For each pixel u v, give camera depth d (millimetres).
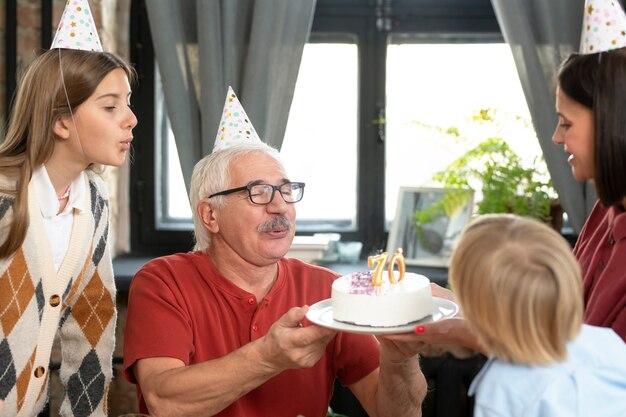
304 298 1740
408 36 2939
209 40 2592
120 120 1613
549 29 2582
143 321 1629
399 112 2957
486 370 1175
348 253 2871
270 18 2584
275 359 1425
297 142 2986
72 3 1640
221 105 2605
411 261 2838
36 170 1583
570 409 1104
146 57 2912
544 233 1146
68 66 1567
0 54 2703
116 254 2957
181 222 3029
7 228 1533
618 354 1177
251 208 1643
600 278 1368
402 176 2967
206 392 1470
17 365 1570
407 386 1641
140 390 1675
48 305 1606
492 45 2924
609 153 1278
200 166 1730
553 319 1110
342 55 2951
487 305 1126
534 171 2701
